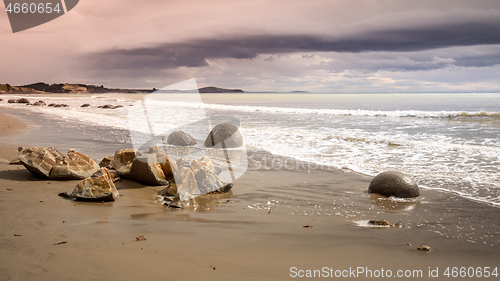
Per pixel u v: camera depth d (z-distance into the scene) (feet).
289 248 14.62
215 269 12.28
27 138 49.62
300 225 17.87
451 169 32.45
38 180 25.13
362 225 18.15
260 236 16.01
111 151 39.42
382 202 22.68
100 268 11.96
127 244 14.33
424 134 58.49
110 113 104.47
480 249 15.19
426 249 14.93
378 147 45.50
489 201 22.93
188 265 12.50
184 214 19.31
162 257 13.14
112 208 19.86
